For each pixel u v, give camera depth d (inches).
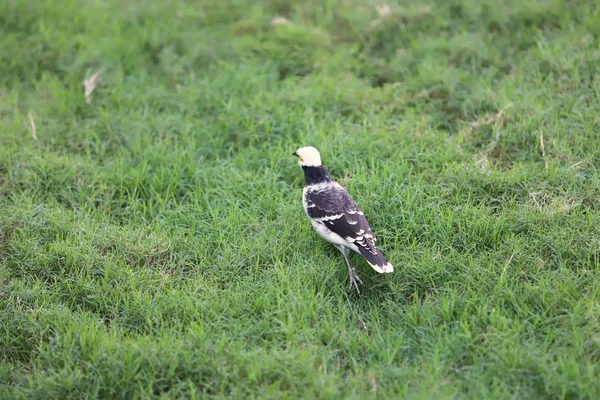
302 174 532.1
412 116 573.0
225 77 637.3
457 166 504.1
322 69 647.1
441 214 464.8
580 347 362.6
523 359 360.5
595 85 567.2
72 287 443.5
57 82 645.3
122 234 474.6
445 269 430.3
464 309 396.2
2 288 436.8
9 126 581.9
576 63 592.1
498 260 436.8
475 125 556.4
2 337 410.6
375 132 557.3
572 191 478.3
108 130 583.5
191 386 354.0
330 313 407.8
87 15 729.0
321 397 348.5
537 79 591.8
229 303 422.9
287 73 660.1
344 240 438.6
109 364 373.7
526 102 561.3
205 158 569.0
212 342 391.2
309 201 454.6
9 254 463.2
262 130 583.5
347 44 677.9
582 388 339.3
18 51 672.4
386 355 377.1
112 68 655.1
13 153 553.3
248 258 456.4
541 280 408.5
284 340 395.5
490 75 605.0
